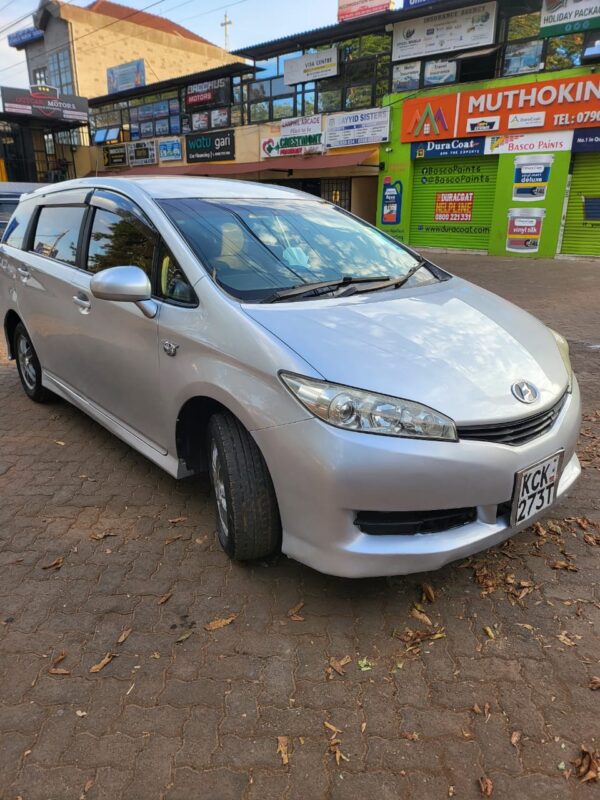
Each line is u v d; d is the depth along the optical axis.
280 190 3.78
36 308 4.12
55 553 2.83
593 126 14.12
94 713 1.96
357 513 2.20
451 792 1.71
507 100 15.19
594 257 15.05
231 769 1.78
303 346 2.26
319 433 2.12
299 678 2.11
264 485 2.43
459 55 15.74
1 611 2.43
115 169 26.34
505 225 16.16
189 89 22.22
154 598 2.51
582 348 6.68
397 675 2.12
